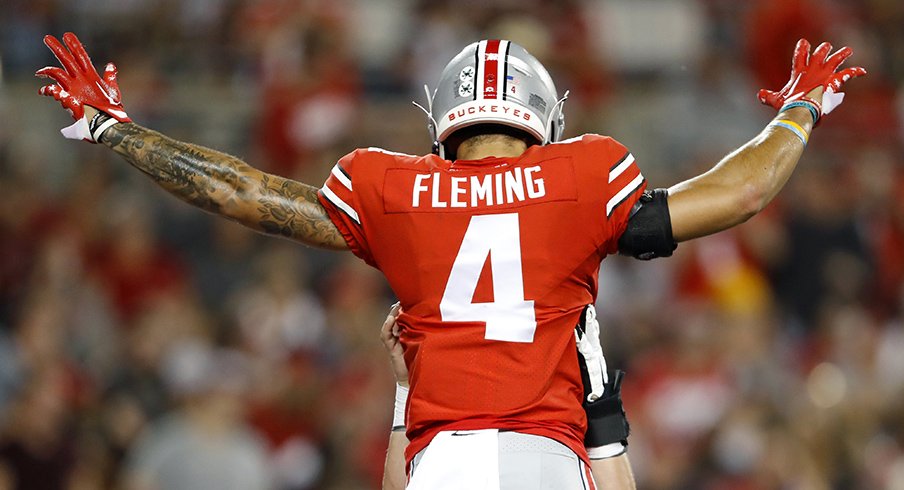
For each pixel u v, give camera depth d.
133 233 40.69
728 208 13.38
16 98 45.03
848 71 14.48
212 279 40.84
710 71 49.38
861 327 41.34
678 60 54.16
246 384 36.12
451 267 13.25
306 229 13.74
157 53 46.81
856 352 40.72
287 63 45.22
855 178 46.44
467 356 13.08
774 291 43.62
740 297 42.16
